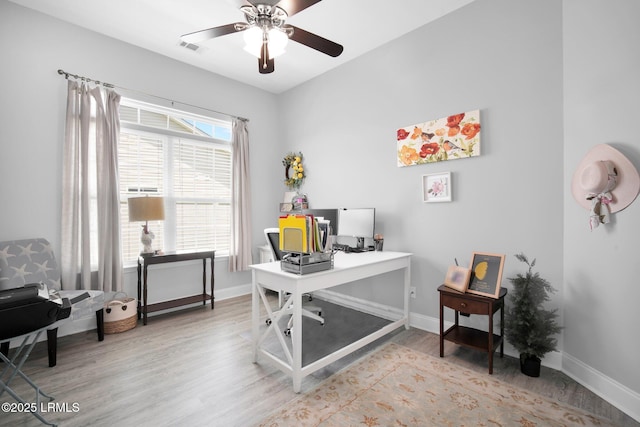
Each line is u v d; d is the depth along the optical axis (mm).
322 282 2021
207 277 3793
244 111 4172
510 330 2072
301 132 4191
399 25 2834
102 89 2982
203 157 3840
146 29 2930
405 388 1868
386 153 3152
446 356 2299
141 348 2473
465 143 2516
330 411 1653
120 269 2994
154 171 3432
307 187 4102
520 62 2250
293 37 1979
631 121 1614
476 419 1573
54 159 2721
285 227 2049
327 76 3791
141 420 1598
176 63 3523
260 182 4363
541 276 2164
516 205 2281
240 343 2576
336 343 2525
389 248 3129
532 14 2191
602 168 1662
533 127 2193
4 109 2498
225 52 3365
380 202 3215
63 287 2691
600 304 1798
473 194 2514
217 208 3965
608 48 1729
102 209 2869
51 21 2715
